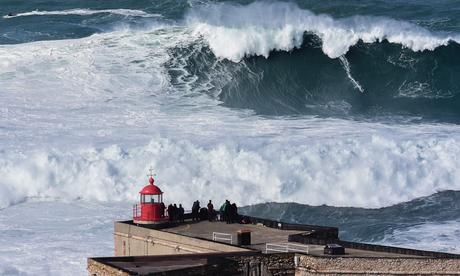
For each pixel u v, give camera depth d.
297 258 64.62
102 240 98.69
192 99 159.00
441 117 165.50
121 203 117.62
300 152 126.88
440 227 110.12
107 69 164.50
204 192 120.94
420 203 121.50
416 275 63.34
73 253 93.31
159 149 126.06
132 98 155.62
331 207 120.06
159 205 76.94
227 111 155.25
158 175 122.00
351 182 123.88
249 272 63.91
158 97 157.75
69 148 125.94
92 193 119.62
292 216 116.62
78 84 158.88
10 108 145.62
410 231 108.25
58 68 163.75
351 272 63.59
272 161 124.81
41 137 131.62
